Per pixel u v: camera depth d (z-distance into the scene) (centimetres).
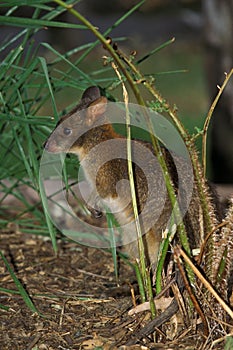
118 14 4428
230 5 1501
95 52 3300
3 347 757
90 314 834
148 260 870
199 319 741
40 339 773
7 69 905
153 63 3234
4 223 1099
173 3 4434
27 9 2575
